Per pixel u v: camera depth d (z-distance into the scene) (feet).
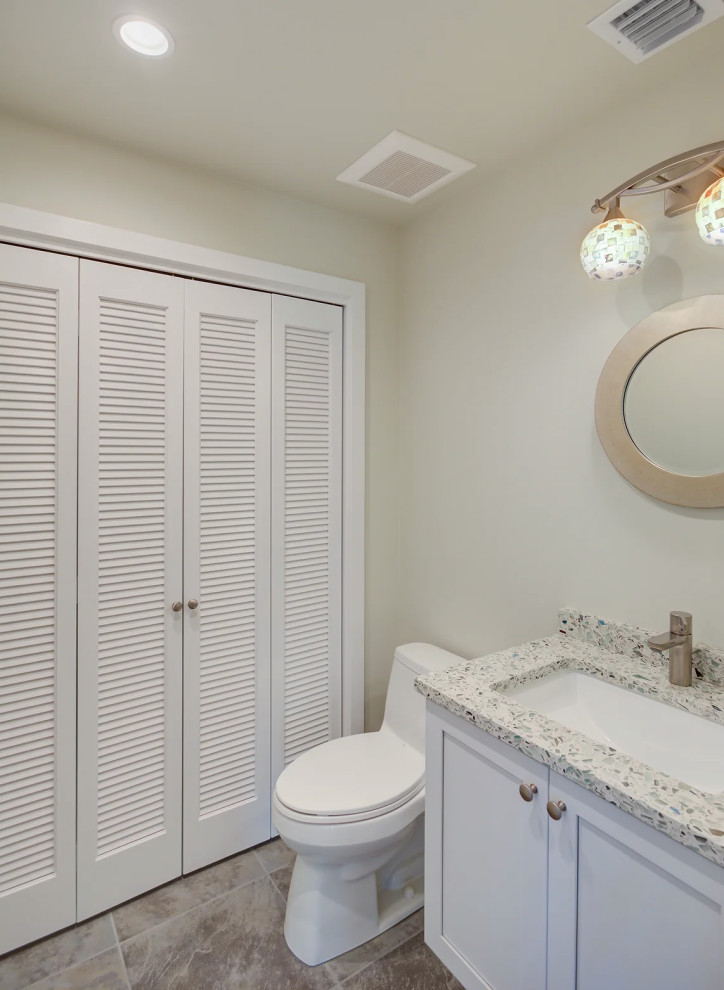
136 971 4.89
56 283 5.11
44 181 5.02
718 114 4.13
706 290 4.24
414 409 7.27
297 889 5.17
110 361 5.41
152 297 5.61
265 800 6.54
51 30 3.89
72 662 5.28
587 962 3.23
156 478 5.69
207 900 5.68
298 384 6.67
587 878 3.20
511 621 5.94
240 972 4.90
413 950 5.15
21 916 5.07
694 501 4.29
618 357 4.76
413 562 7.33
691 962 2.72
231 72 4.35
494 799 3.82
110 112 4.87
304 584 6.81
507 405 5.91
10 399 4.95
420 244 7.09
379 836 4.86
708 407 4.21
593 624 5.06
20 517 5.02
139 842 5.69
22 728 5.07
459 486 6.57
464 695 4.08
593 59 4.22
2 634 4.97
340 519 7.09
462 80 4.47
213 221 5.93
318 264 6.70
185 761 5.95
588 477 5.12
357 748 5.94
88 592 5.34
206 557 6.04
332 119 4.99
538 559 5.63
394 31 3.92
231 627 6.23
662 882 2.83
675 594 4.50
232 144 5.39
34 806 5.13
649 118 4.57
